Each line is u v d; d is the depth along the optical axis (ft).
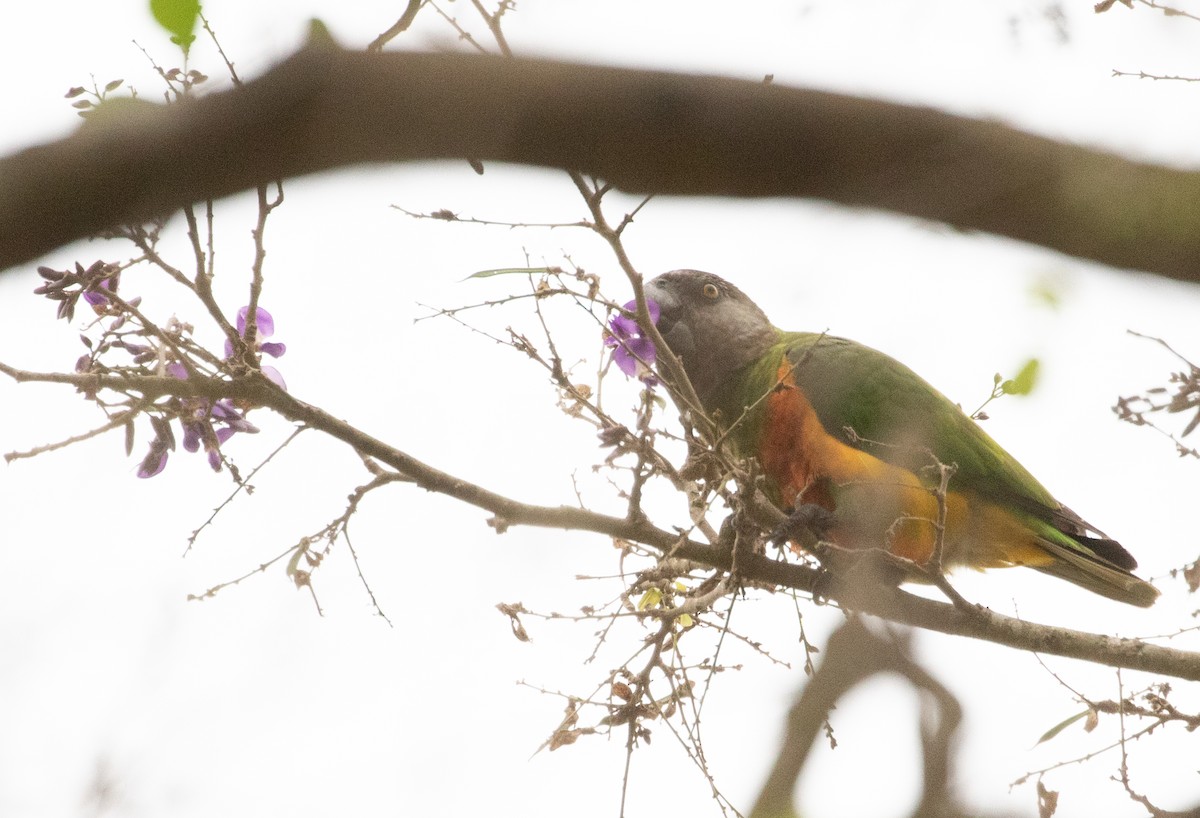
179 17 17.63
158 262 24.48
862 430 36.19
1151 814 27.68
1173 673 29.76
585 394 28.89
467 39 12.84
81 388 23.72
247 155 10.82
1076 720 28.86
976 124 11.61
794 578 31.37
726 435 28.55
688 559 29.78
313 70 10.68
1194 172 11.28
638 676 28.07
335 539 27.25
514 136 11.39
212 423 27.43
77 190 10.15
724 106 11.32
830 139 11.49
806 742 31.99
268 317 28.09
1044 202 11.57
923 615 31.71
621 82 11.23
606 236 26.32
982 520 36.50
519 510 27.91
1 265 10.19
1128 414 25.95
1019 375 25.81
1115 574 35.01
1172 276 11.82
